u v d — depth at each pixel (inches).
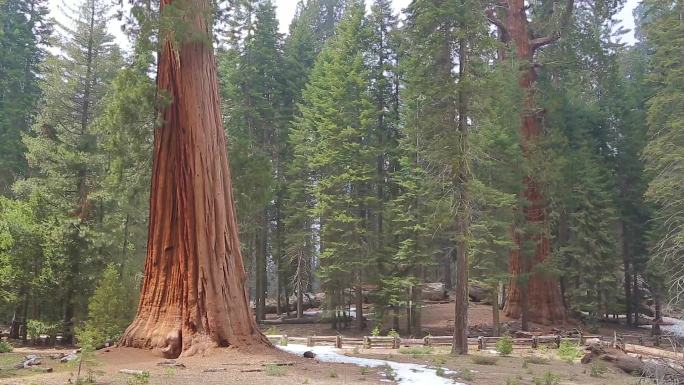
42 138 1035.3
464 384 500.1
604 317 1624.0
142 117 675.4
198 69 662.5
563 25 1487.5
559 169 1352.1
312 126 1433.3
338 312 1300.4
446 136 837.2
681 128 980.6
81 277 930.7
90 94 1093.8
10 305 936.3
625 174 1590.8
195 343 603.2
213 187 651.5
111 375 479.5
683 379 553.0
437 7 836.6
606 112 1675.7
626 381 572.1
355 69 1349.7
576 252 1439.5
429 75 861.8
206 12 668.1
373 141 1413.6
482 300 1673.2
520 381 536.4
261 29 1557.6
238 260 670.5
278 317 1551.4
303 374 515.8
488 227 1080.2
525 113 1387.8
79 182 1008.9
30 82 1624.0
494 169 1156.5
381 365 620.1
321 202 1309.1
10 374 483.8
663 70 1192.2
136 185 778.8
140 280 1076.5
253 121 1542.8
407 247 1226.6
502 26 1546.5
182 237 642.2
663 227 1263.5
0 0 1541.6
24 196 1254.9
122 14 645.3
